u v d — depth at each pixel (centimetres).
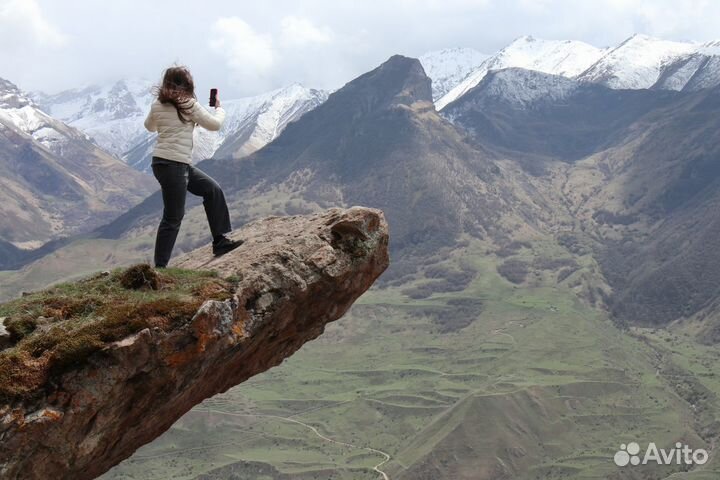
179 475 15950
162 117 1689
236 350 1596
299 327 1834
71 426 1312
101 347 1339
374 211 1858
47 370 1309
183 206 1728
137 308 1409
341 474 15662
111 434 1426
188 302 1467
